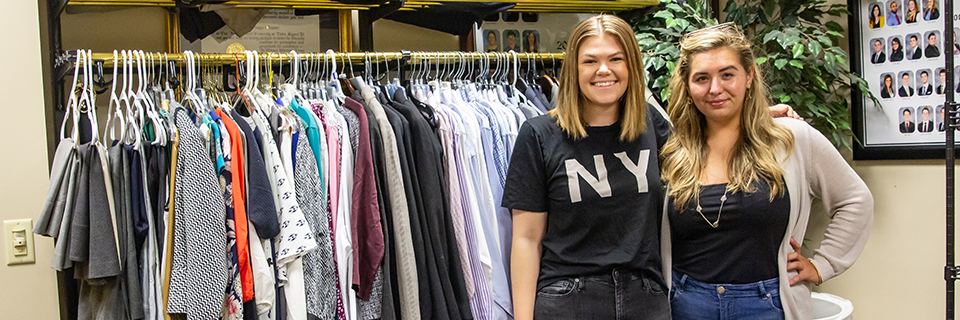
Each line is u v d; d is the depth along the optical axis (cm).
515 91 178
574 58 129
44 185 153
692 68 131
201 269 124
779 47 199
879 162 204
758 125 131
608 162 130
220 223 126
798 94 192
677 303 136
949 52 128
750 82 132
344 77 164
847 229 132
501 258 157
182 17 185
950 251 129
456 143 152
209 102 150
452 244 148
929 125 188
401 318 142
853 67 205
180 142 128
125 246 129
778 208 127
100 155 126
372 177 140
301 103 149
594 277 128
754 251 128
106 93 180
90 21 179
